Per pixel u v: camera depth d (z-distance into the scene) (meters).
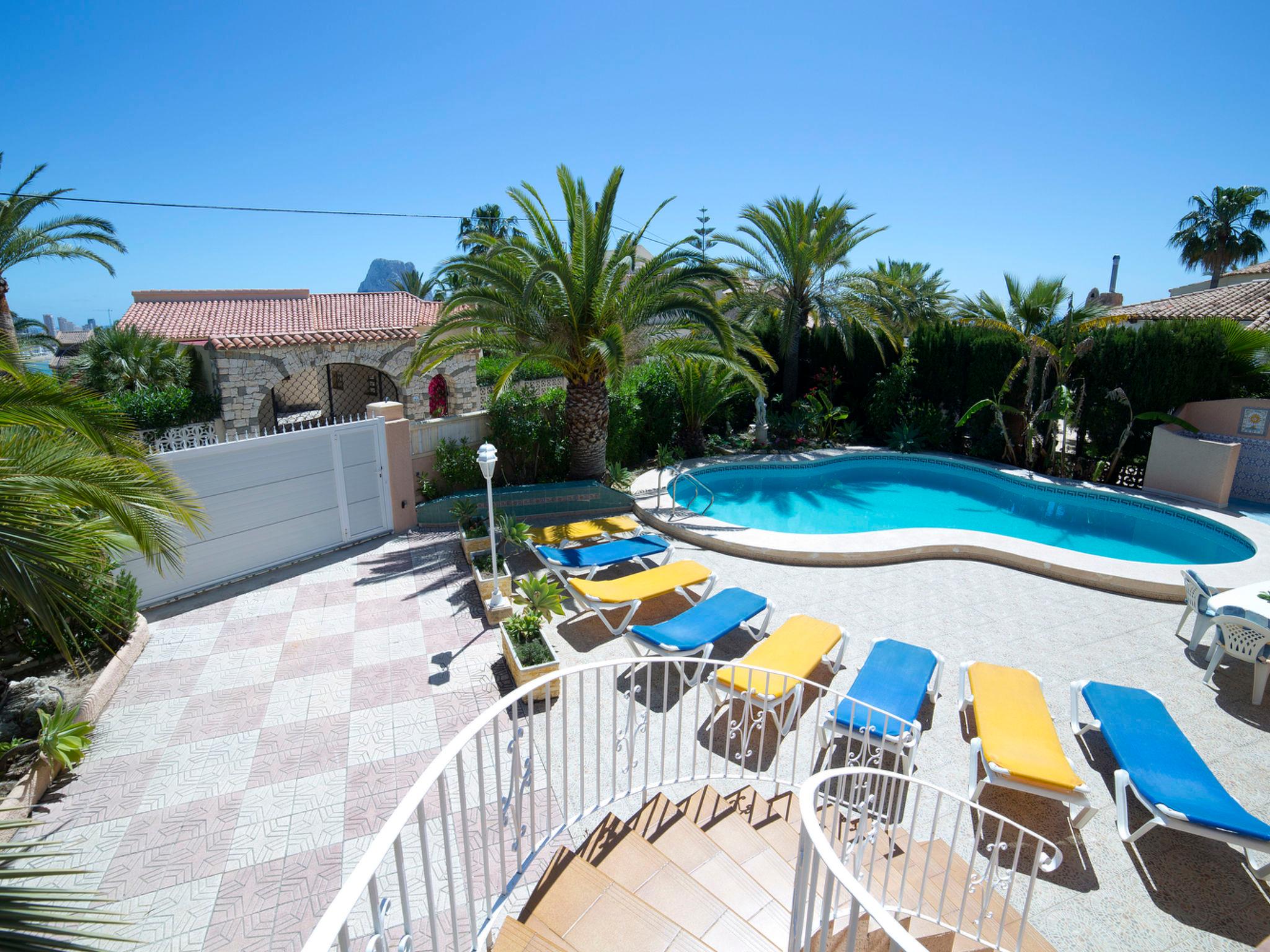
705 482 14.63
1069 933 3.83
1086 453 14.29
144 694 5.98
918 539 9.87
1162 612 7.93
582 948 2.79
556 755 5.18
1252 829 3.96
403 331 19.95
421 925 3.71
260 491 8.62
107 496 4.67
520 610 7.51
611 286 11.54
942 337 16.64
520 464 12.55
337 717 5.65
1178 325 13.09
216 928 3.71
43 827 4.43
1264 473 12.30
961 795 4.96
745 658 5.79
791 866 3.85
